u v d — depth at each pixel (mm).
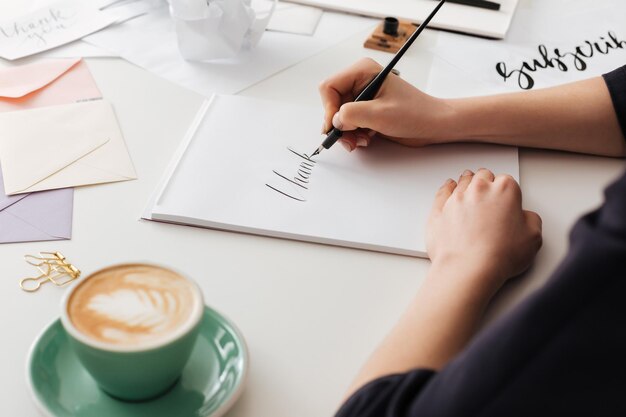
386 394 416
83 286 482
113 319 462
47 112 793
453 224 626
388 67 786
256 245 637
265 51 959
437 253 603
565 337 306
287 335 551
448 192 697
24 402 493
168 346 445
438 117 772
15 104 810
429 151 779
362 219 668
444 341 503
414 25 1039
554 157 790
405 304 587
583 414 323
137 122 795
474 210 633
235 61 931
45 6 1021
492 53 983
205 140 756
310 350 541
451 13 1072
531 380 321
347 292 595
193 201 670
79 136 759
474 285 552
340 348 544
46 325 526
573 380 314
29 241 630
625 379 307
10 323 550
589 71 951
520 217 640
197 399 488
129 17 1016
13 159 720
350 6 1080
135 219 660
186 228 652
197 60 923
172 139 771
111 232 644
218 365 511
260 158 739
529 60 973
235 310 569
